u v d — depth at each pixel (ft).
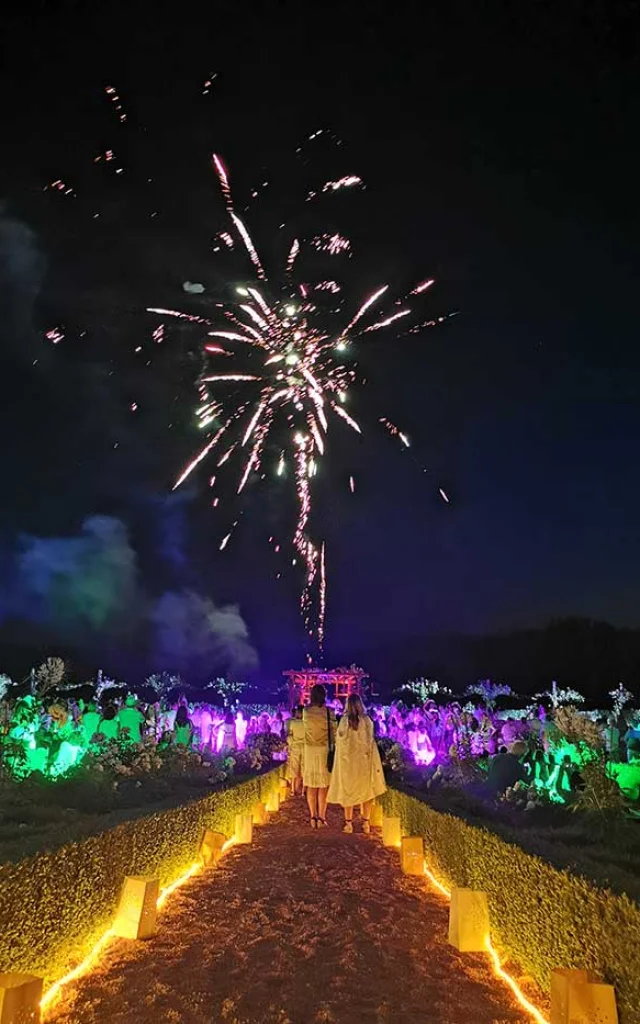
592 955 13.01
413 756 69.92
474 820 22.33
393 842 33.17
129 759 43.57
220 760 57.41
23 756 36.50
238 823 33.47
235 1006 14.69
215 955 17.63
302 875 26.53
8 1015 12.35
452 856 23.08
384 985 15.97
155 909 19.22
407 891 24.47
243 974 16.43
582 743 36.35
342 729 38.32
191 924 20.06
